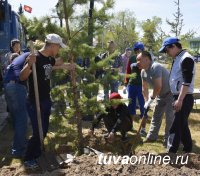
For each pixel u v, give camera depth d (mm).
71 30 5699
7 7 11273
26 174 5031
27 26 5535
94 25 5621
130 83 8172
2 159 6070
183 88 5383
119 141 6500
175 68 5602
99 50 5648
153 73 6543
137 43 8031
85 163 5117
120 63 10352
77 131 5926
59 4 5617
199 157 5391
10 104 6020
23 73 5047
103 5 5605
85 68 5727
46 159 5387
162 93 6805
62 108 5746
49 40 5152
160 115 7113
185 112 5547
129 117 6695
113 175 4699
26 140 6352
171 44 5562
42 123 5371
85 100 5715
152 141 7184
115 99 5879
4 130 8156
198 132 8305
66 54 5609
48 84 5344
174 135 5621
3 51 10758
